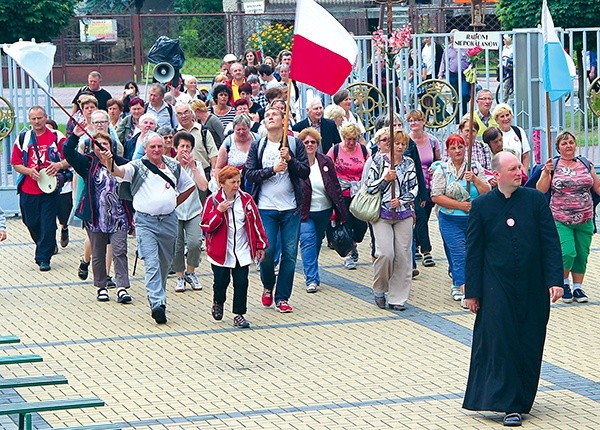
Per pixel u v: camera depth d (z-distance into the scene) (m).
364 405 11.88
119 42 42.38
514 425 11.16
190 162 16.75
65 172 18.78
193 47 39.53
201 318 15.64
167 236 15.40
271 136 15.77
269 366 13.37
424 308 16.09
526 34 22.45
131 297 16.73
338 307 16.20
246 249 15.00
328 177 16.73
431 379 12.78
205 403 12.00
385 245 15.77
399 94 23.67
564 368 13.16
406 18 38.38
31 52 16.25
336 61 15.27
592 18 32.41
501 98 22.88
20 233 21.81
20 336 14.70
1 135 22.83
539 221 11.47
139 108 20.27
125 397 12.21
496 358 11.25
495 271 11.35
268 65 27.28
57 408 9.51
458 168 16.20
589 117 26.06
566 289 16.31
